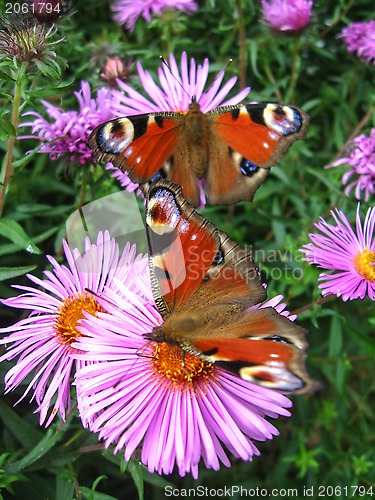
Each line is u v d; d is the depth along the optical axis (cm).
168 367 15
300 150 27
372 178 23
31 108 23
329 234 19
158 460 14
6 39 17
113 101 22
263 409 15
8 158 19
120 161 18
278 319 14
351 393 28
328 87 30
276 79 30
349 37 27
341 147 28
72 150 21
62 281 18
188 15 28
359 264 19
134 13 26
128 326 16
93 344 16
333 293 19
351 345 27
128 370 15
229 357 14
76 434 19
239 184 19
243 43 25
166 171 19
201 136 19
